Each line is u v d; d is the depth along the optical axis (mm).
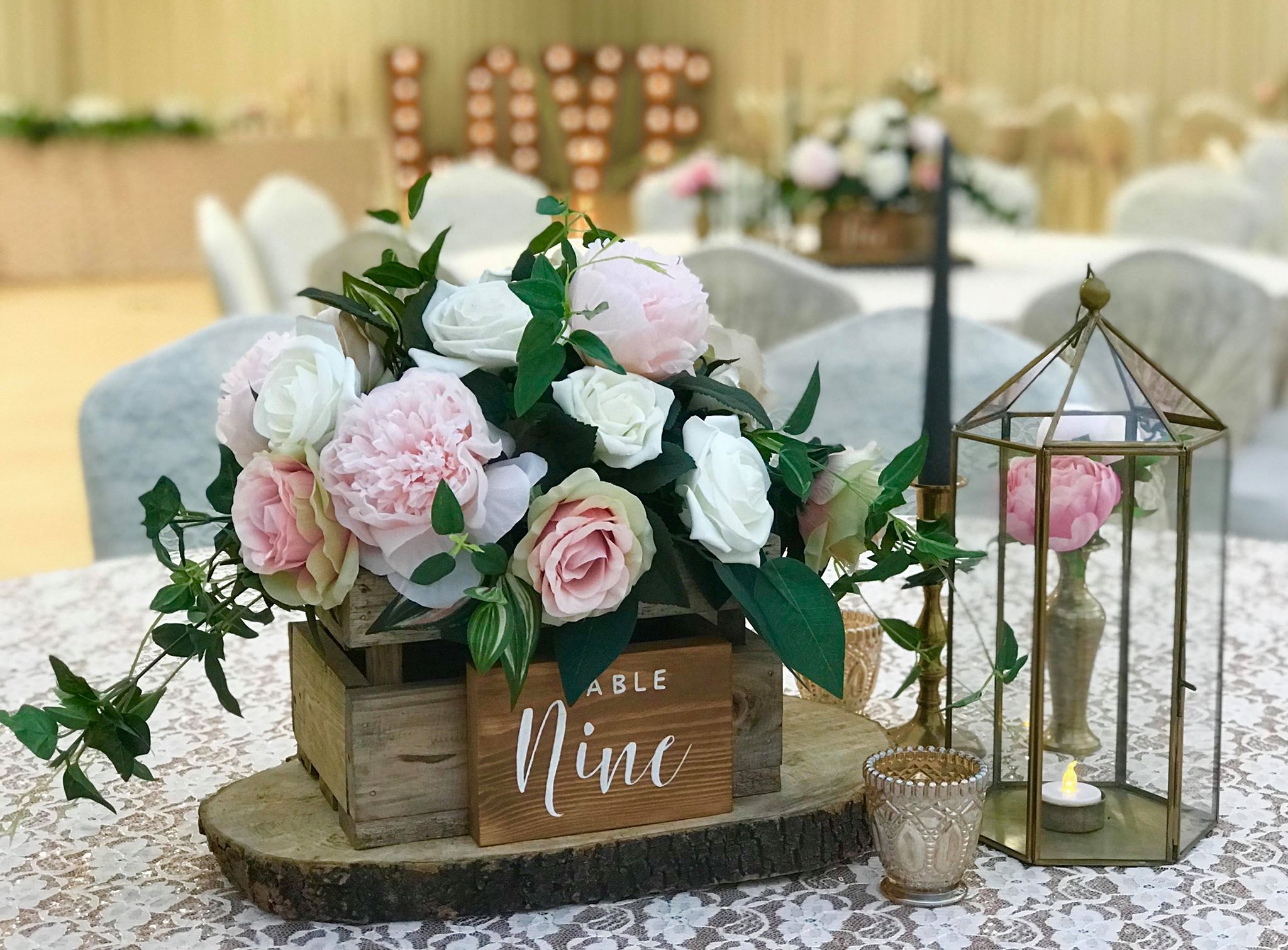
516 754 815
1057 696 873
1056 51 10469
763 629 775
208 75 12008
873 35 11406
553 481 776
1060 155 8656
